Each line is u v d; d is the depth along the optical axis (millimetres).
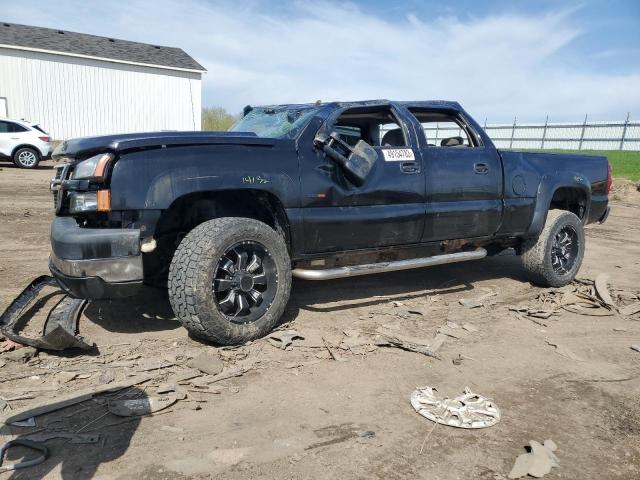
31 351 3496
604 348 4109
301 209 4086
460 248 5293
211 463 2438
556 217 5637
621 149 37375
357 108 4562
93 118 27172
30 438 2551
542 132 41188
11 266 5742
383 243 4602
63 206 3781
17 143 17828
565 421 2967
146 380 3195
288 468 2426
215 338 3662
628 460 2613
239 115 5754
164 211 3721
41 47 25422
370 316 4594
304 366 3521
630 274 6617
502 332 4344
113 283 3396
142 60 27828
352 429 2779
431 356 3773
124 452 2490
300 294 5203
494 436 2773
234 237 3666
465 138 5387
